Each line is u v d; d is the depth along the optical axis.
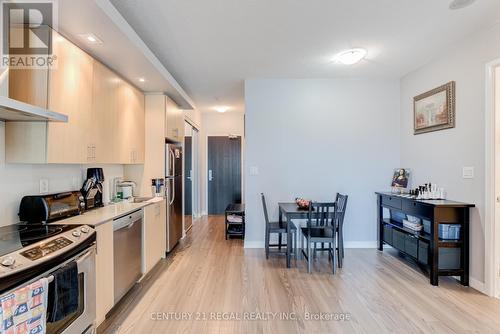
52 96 1.94
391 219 4.04
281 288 2.78
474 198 2.78
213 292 2.70
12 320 1.12
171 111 4.14
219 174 6.97
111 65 2.79
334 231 3.22
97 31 2.10
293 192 4.20
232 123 6.89
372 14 2.38
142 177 3.78
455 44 2.98
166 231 3.79
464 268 2.82
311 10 2.31
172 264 3.49
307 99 4.18
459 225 2.86
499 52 2.52
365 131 4.20
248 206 4.19
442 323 2.15
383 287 2.80
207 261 3.60
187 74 3.91
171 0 2.14
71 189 2.63
